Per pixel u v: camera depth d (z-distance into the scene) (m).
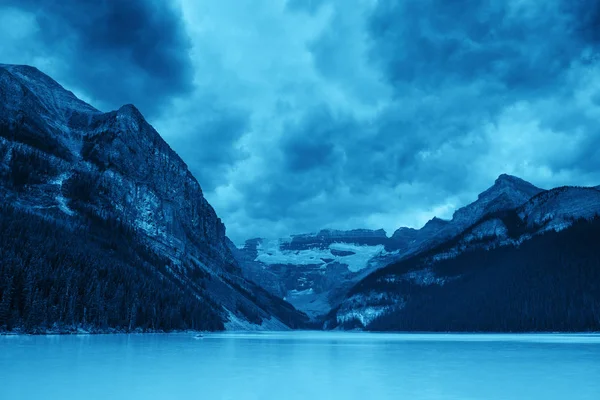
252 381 46.12
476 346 107.88
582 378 49.31
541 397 38.16
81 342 87.06
